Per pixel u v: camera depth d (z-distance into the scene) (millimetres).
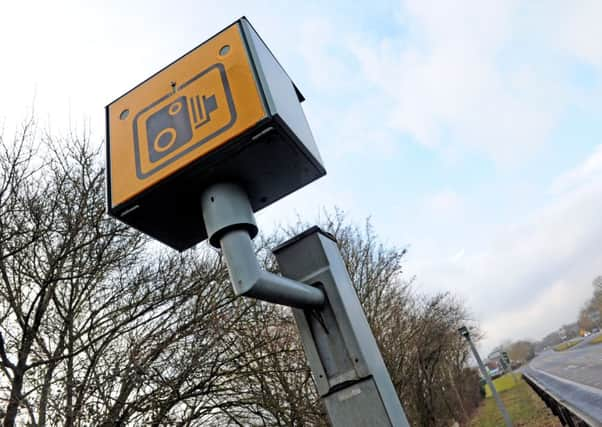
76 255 4930
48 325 4637
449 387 19000
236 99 1394
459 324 20344
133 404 4488
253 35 1569
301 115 1638
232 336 5805
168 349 5027
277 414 6051
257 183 1496
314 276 1615
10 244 4582
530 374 43844
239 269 1285
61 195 5008
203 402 5293
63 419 4113
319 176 1602
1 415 3881
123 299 5137
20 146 4852
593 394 16203
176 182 1371
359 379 1452
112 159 1518
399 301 10859
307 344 1549
